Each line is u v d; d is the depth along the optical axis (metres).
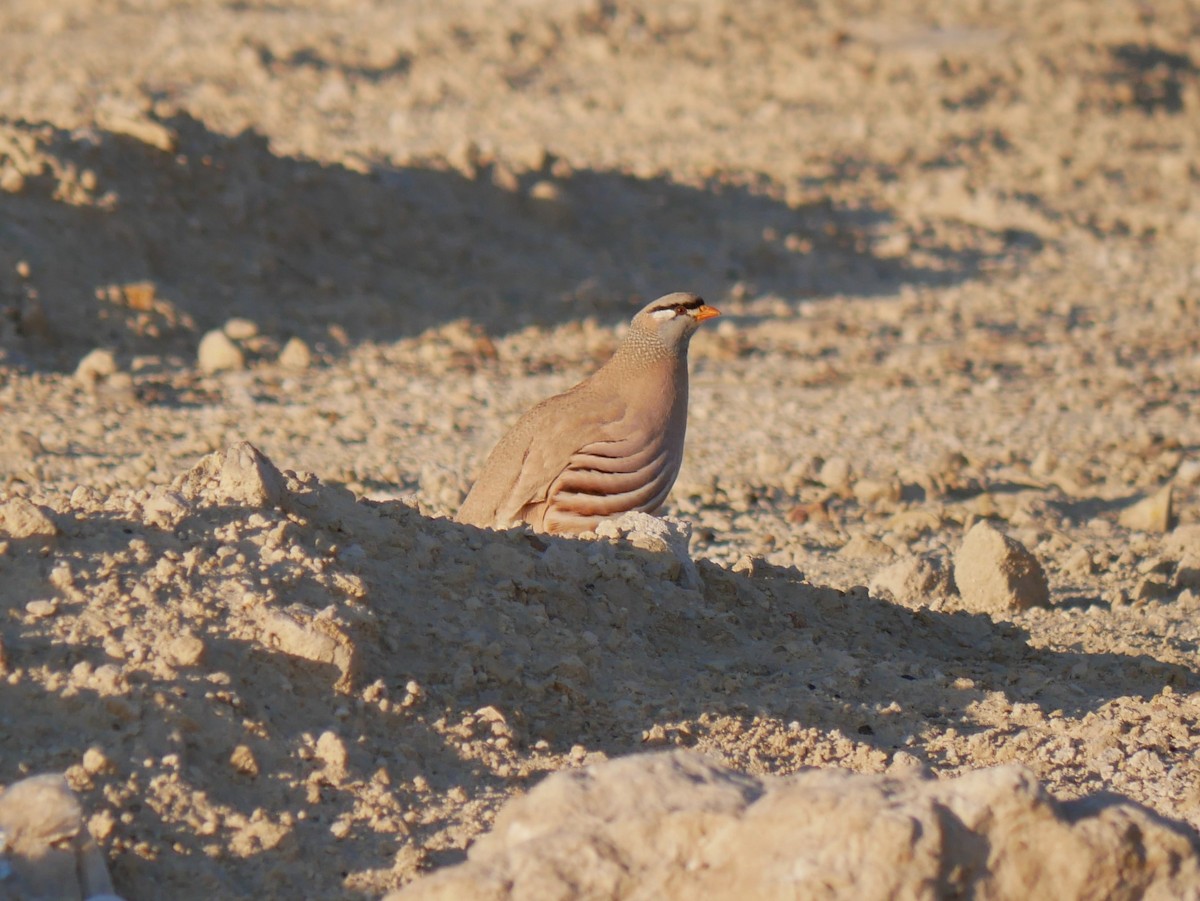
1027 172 35.06
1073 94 41.00
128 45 37.09
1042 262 29.28
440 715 6.77
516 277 24.69
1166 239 31.66
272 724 6.30
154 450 15.33
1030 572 11.09
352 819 5.99
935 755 7.35
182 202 22.55
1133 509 14.39
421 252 24.56
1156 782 7.06
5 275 19.31
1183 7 49.56
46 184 20.98
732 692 7.78
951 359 21.89
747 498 14.72
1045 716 7.95
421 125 32.88
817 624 9.33
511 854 5.00
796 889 4.71
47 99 29.34
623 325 23.31
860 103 38.72
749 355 22.02
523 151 28.38
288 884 5.59
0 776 5.70
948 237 30.14
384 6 43.06
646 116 35.59
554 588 8.19
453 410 17.95
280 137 29.72
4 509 6.82
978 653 9.52
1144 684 8.91
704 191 29.91
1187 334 24.44
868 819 4.80
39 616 6.40
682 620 8.55
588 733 7.09
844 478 15.45
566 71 38.91
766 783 5.31
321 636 6.63
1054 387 20.62
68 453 14.95
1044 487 15.78
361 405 17.95
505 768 6.52
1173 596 11.48
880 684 8.27
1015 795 4.95
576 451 10.34
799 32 43.62
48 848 5.19
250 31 38.81
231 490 7.62
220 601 6.72
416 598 7.59
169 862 5.55
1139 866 4.94
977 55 43.12
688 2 45.28
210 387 18.31
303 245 23.41
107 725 6.00
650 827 4.98
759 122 36.19
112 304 19.83
